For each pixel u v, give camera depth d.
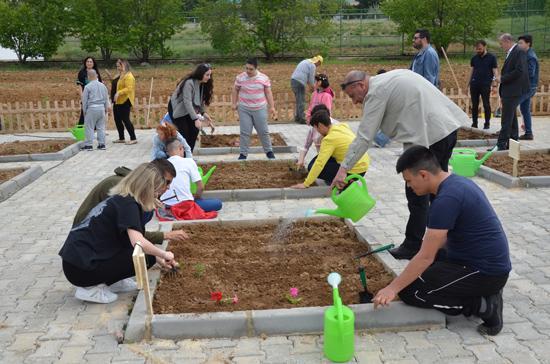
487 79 13.20
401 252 5.59
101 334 4.42
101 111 12.25
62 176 9.92
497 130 13.43
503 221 6.86
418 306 4.36
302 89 15.84
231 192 8.04
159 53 39.91
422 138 5.25
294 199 8.05
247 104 10.21
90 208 5.00
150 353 4.13
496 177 8.61
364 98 5.41
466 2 37.06
